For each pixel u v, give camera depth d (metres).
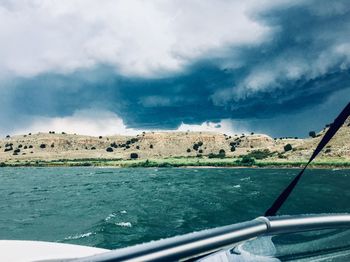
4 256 2.87
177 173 91.44
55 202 36.44
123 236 19.11
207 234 1.07
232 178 64.44
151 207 29.73
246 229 1.12
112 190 48.56
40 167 187.50
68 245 3.20
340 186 41.62
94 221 23.97
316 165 97.19
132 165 160.00
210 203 30.67
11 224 23.77
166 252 0.97
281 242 1.15
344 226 1.27
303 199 30.86
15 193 48.09
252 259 1.07
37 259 2.77
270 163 112.38
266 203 29.47
